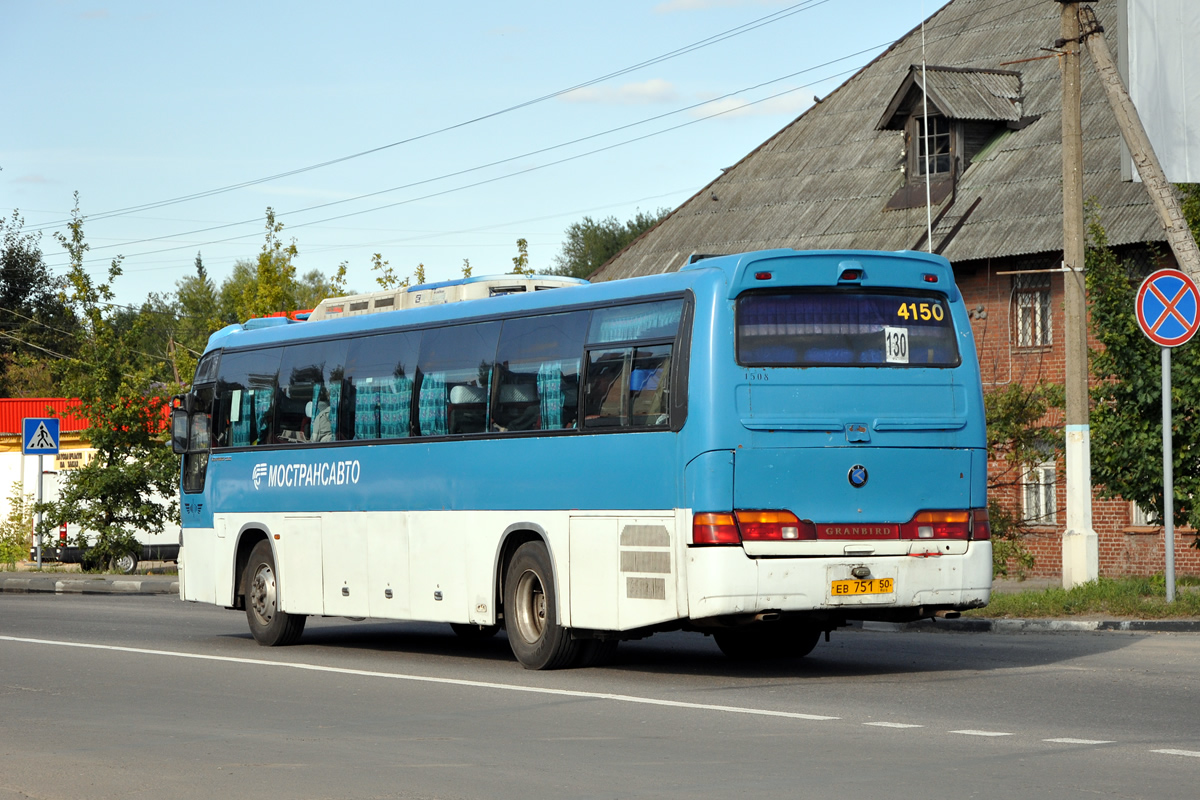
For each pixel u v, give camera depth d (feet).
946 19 244.83
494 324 90.22
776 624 81.97
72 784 51.85
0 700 75.87
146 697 76.59
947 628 109.60
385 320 99.30
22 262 494.59
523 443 86.99
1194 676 77.25
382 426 98.27
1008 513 155.74
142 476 212.02
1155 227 171.83
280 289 239.71
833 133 242.37
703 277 77.56
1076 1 124.16
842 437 77.77
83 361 213.25
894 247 201.46
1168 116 171.22
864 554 77.77
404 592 95.76
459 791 49.29
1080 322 123.75
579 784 50.06
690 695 73.15
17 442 280.92
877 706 67.82
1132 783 48.49
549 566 85.35
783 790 48.19
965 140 209.05
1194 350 125.39
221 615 140.36
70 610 146.51
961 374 81.20
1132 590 111.65
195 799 48.88
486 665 90.89
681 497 76.74
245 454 111.55
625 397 80.74
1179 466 127.13
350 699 74.49
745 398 76.28
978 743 56.85
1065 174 125.29
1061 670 80.48
